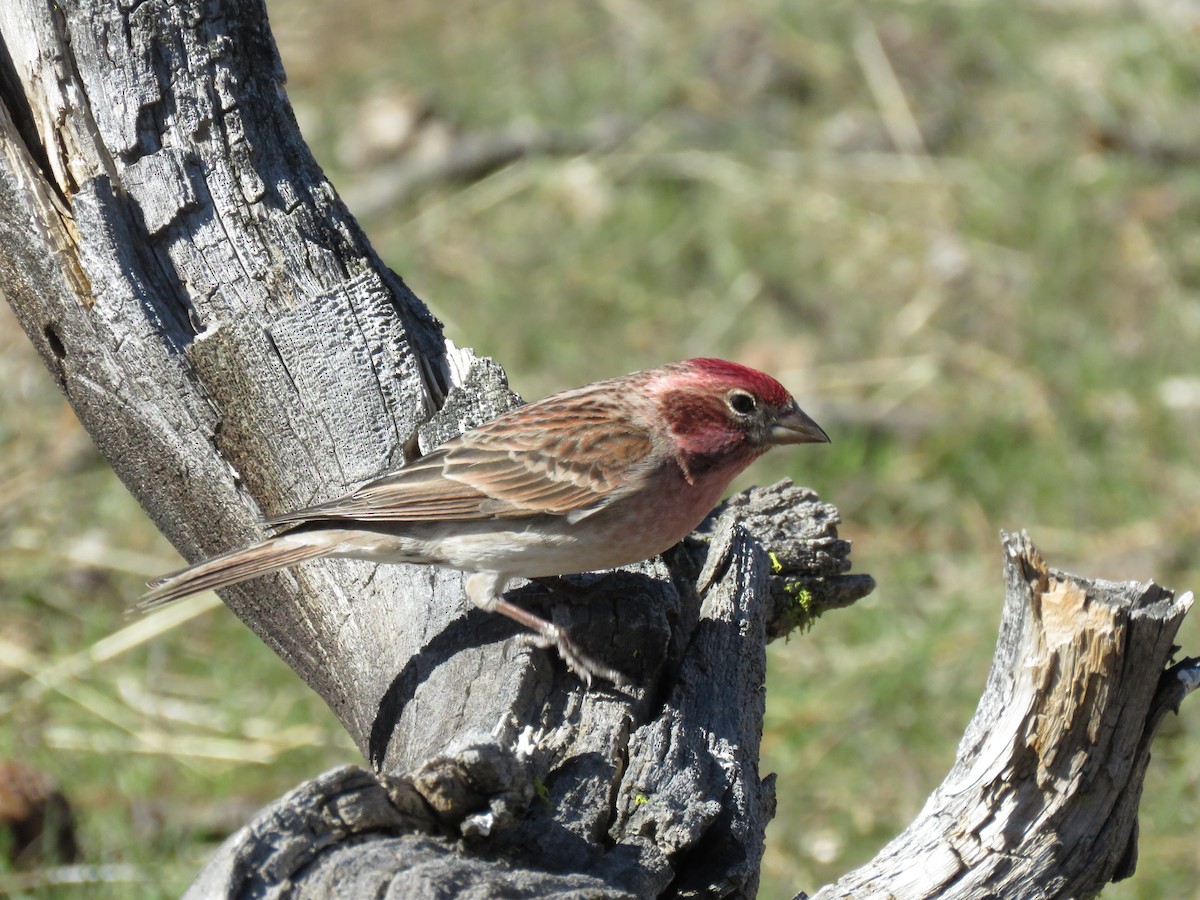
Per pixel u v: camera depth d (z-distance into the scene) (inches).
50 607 542.3
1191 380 612.7
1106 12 792.9
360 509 296.8
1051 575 260.2
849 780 484.1
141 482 339.3
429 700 270.1
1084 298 653.9
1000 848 267.0
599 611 284.2
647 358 639.1
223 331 322.7
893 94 757.3
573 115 757.3
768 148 736.3
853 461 589.9
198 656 526.3
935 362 628.7
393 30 828.6
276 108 354.3
